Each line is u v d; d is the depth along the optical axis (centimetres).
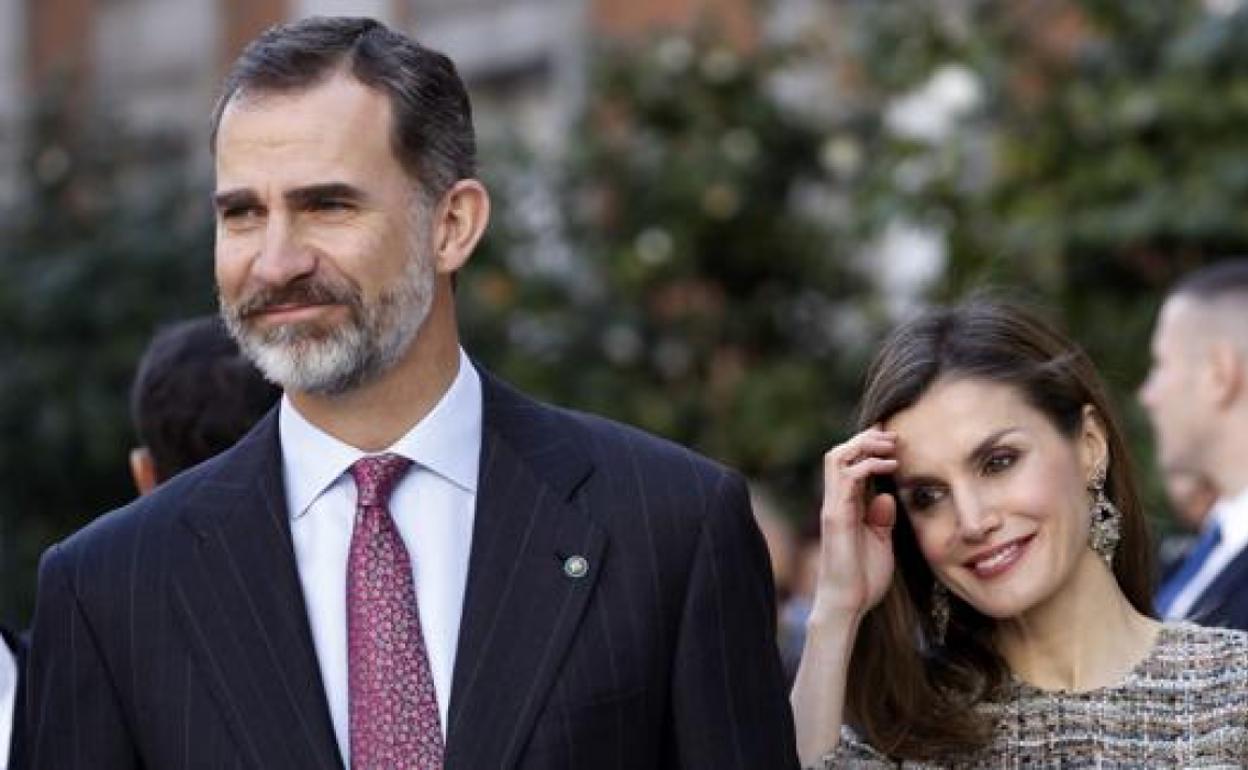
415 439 820
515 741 779
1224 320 1341
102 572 816
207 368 1015
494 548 812
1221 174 1894
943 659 924
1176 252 1956
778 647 845
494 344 2214
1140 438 1803
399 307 798
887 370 910
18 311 2341
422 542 818
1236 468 1334
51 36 3125
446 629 809
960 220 2012
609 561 811
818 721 911
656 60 2309
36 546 2342
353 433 818
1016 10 2067
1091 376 911
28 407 2325
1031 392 891
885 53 2106
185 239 2386
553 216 2280
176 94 3031
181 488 837
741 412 2195
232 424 1007
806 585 1706
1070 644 905
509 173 2270
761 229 2286
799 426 2170
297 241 787
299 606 803
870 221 2075
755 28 2462
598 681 791
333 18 830
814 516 1741
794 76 2338
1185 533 1625
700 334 2280
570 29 2727
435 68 827
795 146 2308
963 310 921
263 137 791
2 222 2461
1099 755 888
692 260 2280
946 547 896
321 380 791
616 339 2258
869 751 916
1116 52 2020
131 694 802
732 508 827
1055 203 1953
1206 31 1916
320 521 820
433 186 815
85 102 2573
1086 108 1964
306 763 779
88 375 2323
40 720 815
